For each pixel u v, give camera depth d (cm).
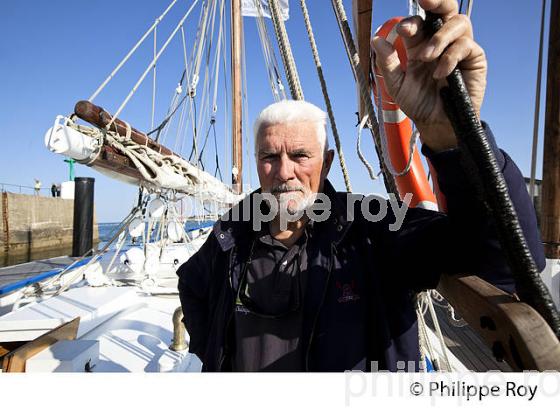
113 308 295
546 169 201
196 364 208
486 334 75
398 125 172
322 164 127
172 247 524
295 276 119
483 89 79
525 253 68
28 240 1816
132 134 277
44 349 159
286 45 279
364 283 115
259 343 116
